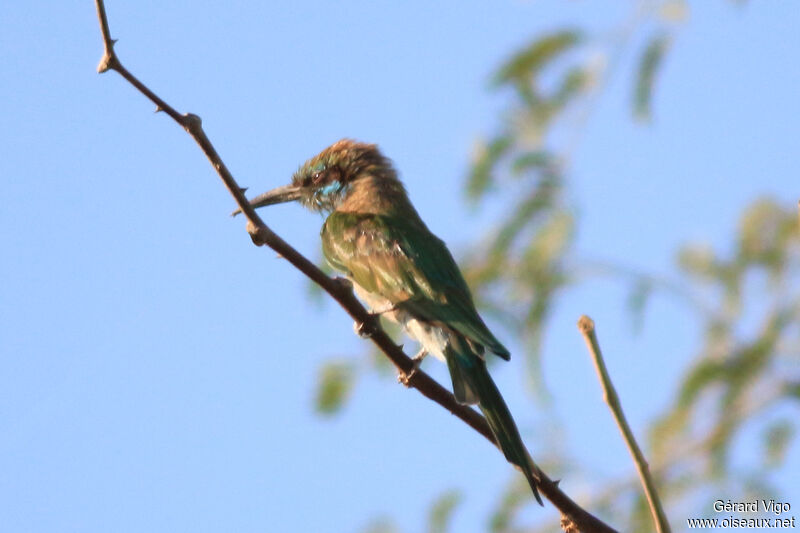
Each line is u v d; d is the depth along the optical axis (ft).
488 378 35.60
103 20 28.73
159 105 29.53
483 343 36.45
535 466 31.83
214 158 30.14
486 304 39.40
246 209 30.58
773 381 36.58
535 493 30.58
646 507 36.45
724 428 36.42
